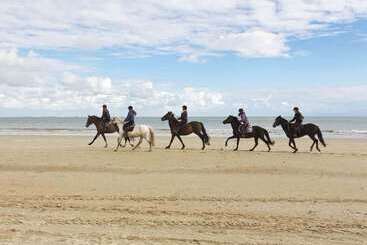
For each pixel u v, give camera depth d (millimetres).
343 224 10750
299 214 11719
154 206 12539
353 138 45094
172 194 14297
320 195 14305
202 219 11133
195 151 27438
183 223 10750
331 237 9711
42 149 28469
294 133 27469
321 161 22812
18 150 27562
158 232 9992
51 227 10289
